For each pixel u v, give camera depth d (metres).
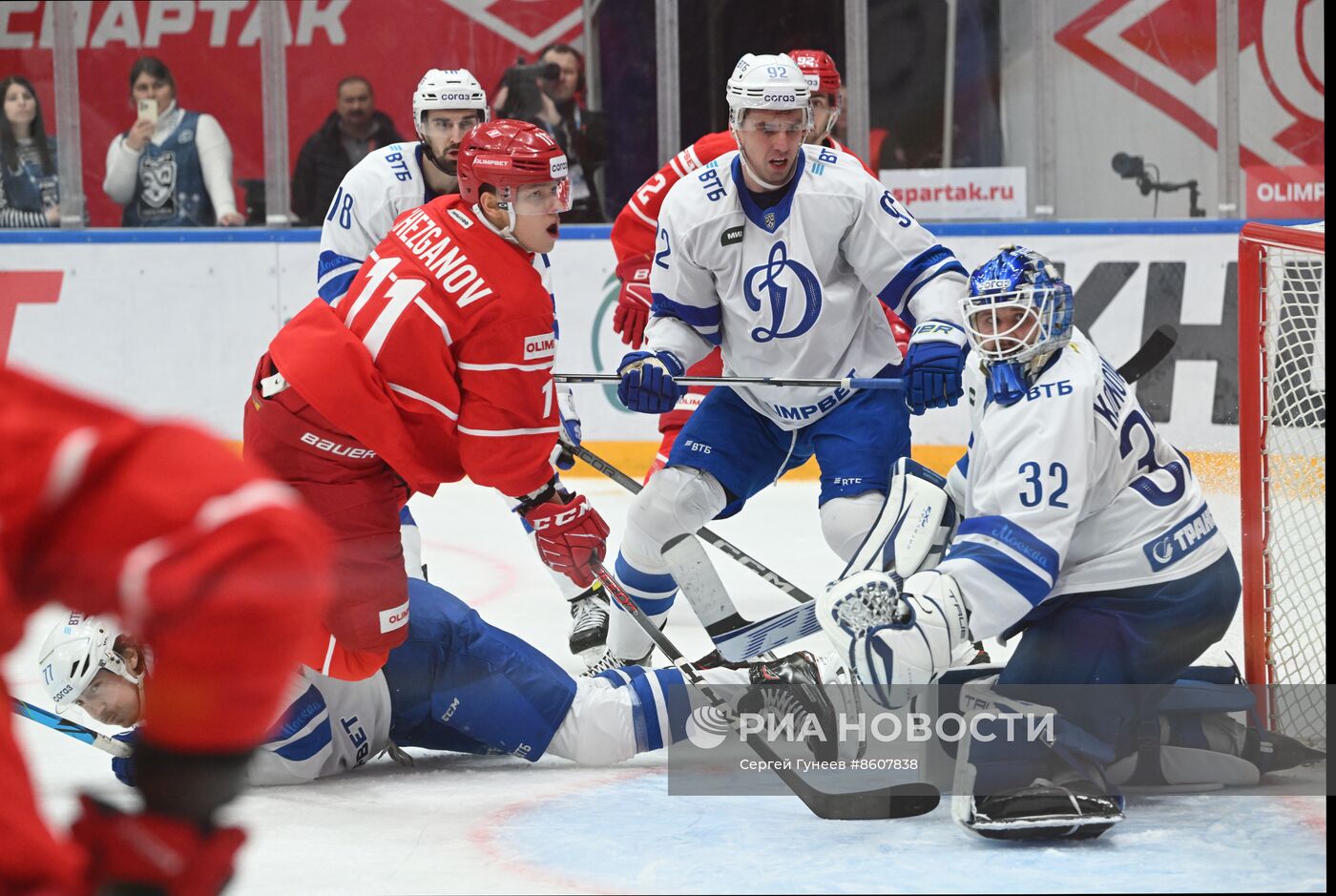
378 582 10.38
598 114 27.30
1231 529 19.55
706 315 13.94
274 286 26.66
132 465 3.51
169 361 26.84
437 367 10.59
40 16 27.48
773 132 12.83
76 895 3.64
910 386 12.97
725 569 18.38
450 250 10.59
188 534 3.44
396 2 27.84
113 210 28.00
